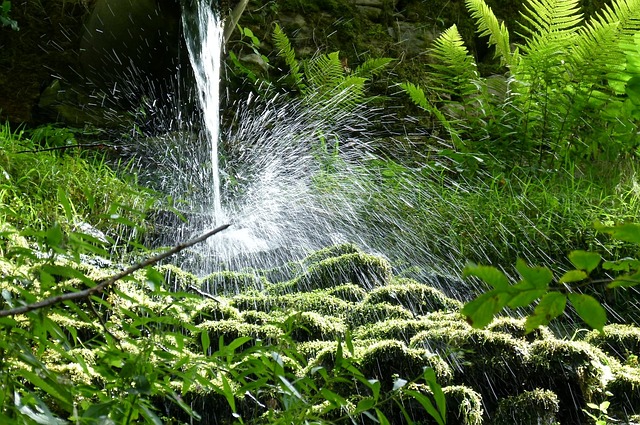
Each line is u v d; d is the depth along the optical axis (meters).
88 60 8.63
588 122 7.82
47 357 3.37
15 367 2.05
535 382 4.00
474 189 7.32
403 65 10.44
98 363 2.08
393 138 9.33
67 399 1.76
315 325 4.33
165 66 8.52
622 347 4.58
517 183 7.43
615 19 7.73
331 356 3.84
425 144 9.33
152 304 4.12
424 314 4.91
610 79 8.16
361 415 3.52
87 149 8.13
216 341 4.09
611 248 6.09
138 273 4.61
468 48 11.09
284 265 5.76
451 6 11.13
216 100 8.49
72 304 1.88
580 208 6.70
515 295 1.43
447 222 6.73
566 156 7.73
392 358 3.77
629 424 3.85
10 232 1.89
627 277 1.56
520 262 1.43
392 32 10.81
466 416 3.64
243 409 3.52
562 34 7.86
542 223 6.56
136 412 2.01
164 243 6.20
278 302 4.87
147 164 8.18
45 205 6.02
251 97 9.48
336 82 9.21
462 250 6.41
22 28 9.13
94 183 6.49
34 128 8.66
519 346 4.07
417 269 6.04
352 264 5.38
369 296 4.91
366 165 8.10
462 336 4.10
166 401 3.48
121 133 8.56
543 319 1.50
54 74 8.97
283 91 9.74
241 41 10.11
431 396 3.62
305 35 10.47
